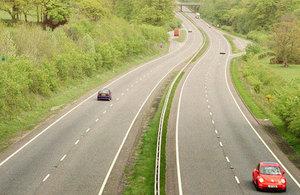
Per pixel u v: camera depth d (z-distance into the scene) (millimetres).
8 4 88750
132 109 54625
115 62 91250
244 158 35281
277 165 28406
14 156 34031
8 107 46625
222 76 89312
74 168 31391
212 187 27938
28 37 67188
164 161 34062
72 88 66875
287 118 44562
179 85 76062
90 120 47656
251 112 55000
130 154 35656
